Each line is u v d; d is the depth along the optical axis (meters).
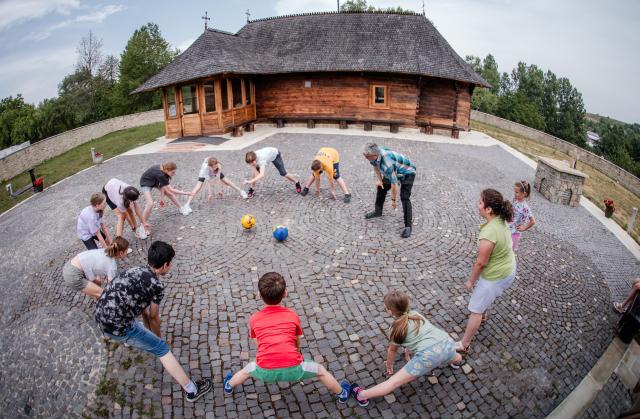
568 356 5.20
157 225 8.47
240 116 19.34
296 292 6.09
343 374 4.70
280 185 10.79
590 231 9.54
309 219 8.59
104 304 3.92
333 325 5.44
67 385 4.72
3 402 4.75
